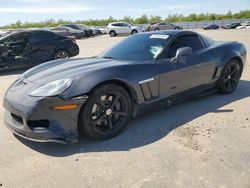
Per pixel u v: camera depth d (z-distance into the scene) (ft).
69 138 10.12
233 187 7.99
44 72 11.74
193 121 12.83
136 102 11.99
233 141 10.75
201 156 9.68
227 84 16.83
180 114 13.74
